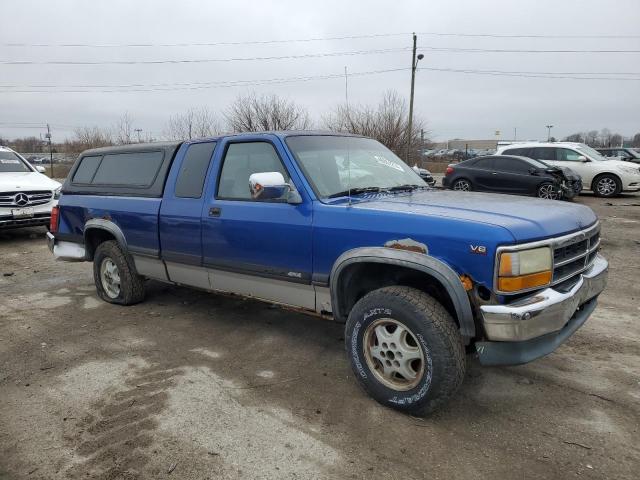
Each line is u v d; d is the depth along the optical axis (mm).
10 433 3025
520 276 2750
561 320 2873
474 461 2701
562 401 3318
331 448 2830
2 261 8109
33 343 4469
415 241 3018
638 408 3219
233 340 4461
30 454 2812
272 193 3482
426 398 2996
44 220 9836
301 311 3863
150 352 4223
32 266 7719
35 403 3389
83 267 7629
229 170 4227
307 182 3650
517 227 2816
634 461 2688
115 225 5223
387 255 3082
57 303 5691
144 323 4938
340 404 3307
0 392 3557
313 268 3547
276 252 3748
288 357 4082
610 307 5203
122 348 4316
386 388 3199
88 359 4098
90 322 5004
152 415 3203
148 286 6227
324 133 4320
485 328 2791
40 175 10664
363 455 2766
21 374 3842
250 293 4180
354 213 3318
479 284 2809
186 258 4504
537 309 2736
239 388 3551
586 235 3244
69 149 50375
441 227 2941
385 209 3234
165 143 4945
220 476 2605
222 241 4125
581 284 3164
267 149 3963
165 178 4766
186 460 2736
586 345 4227
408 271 3205
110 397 3451
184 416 3184
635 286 5988
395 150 30859
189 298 5738
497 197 3740
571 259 3107
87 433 3012
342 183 3834
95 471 2654
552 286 2955
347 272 3406
